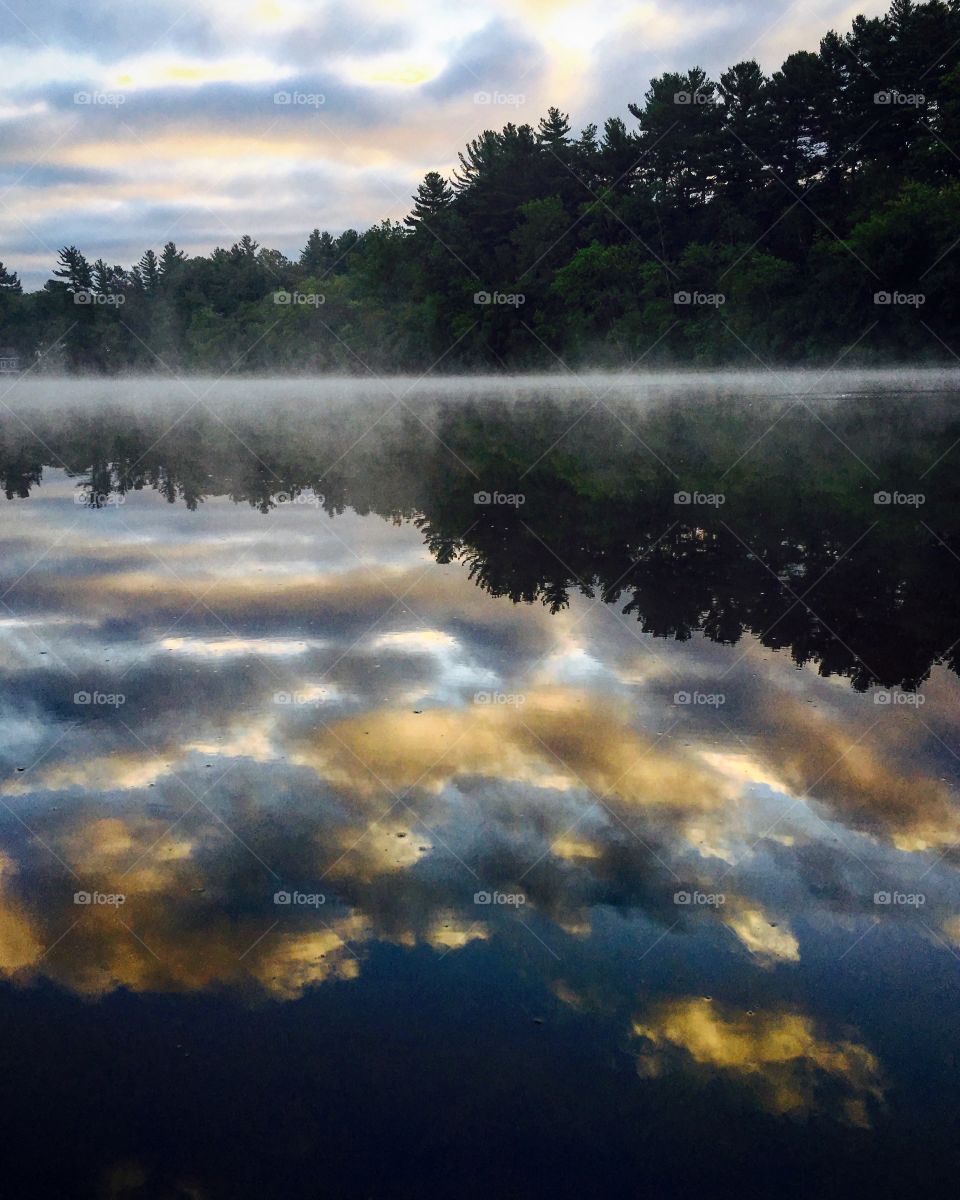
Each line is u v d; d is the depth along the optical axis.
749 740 4.55
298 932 3.13
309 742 4.64
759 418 27.20
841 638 6.13
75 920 3.20
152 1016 2.74
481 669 5.70
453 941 3.08
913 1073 2.52
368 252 88.94
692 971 2.93
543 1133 2.33
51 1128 2.34
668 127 66.44
